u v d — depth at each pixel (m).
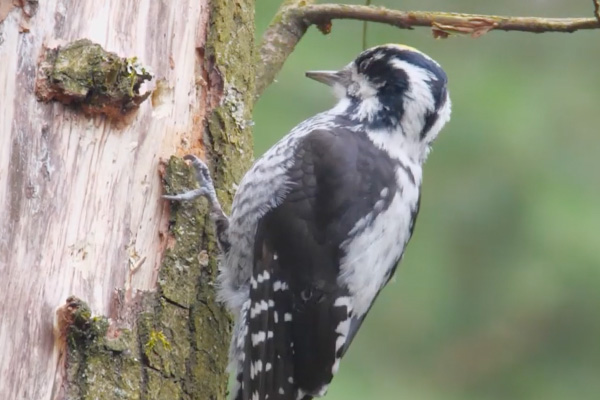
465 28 10.25
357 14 10.69
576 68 15.55
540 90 15.38
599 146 15.11
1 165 8.16
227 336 9.80
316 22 10.95
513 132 15.07
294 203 10.11
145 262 9.11
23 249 8.26
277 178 10.20
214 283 9.66
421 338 15.54
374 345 15.53
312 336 10.05
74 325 8.40
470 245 15.21
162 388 9.03
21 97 8.24
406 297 15.49
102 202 8.71
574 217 14.84
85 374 8.47
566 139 15.11
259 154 14.36
